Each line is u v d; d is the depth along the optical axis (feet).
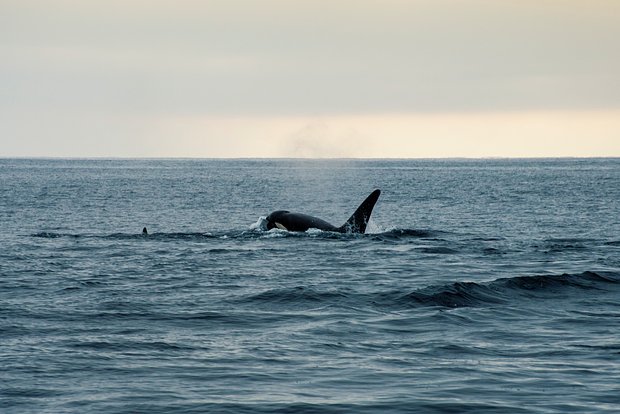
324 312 233.35
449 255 371.35
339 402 149.69
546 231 563.48
